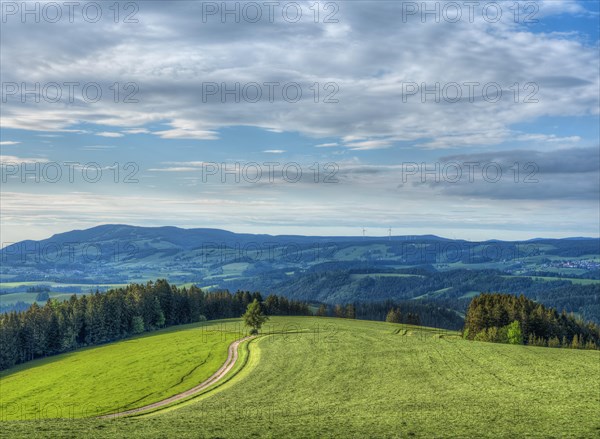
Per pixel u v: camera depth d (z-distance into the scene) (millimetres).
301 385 75938
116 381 96500
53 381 103125
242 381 83188
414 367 82875
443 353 94812
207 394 77875
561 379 67562
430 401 59188
